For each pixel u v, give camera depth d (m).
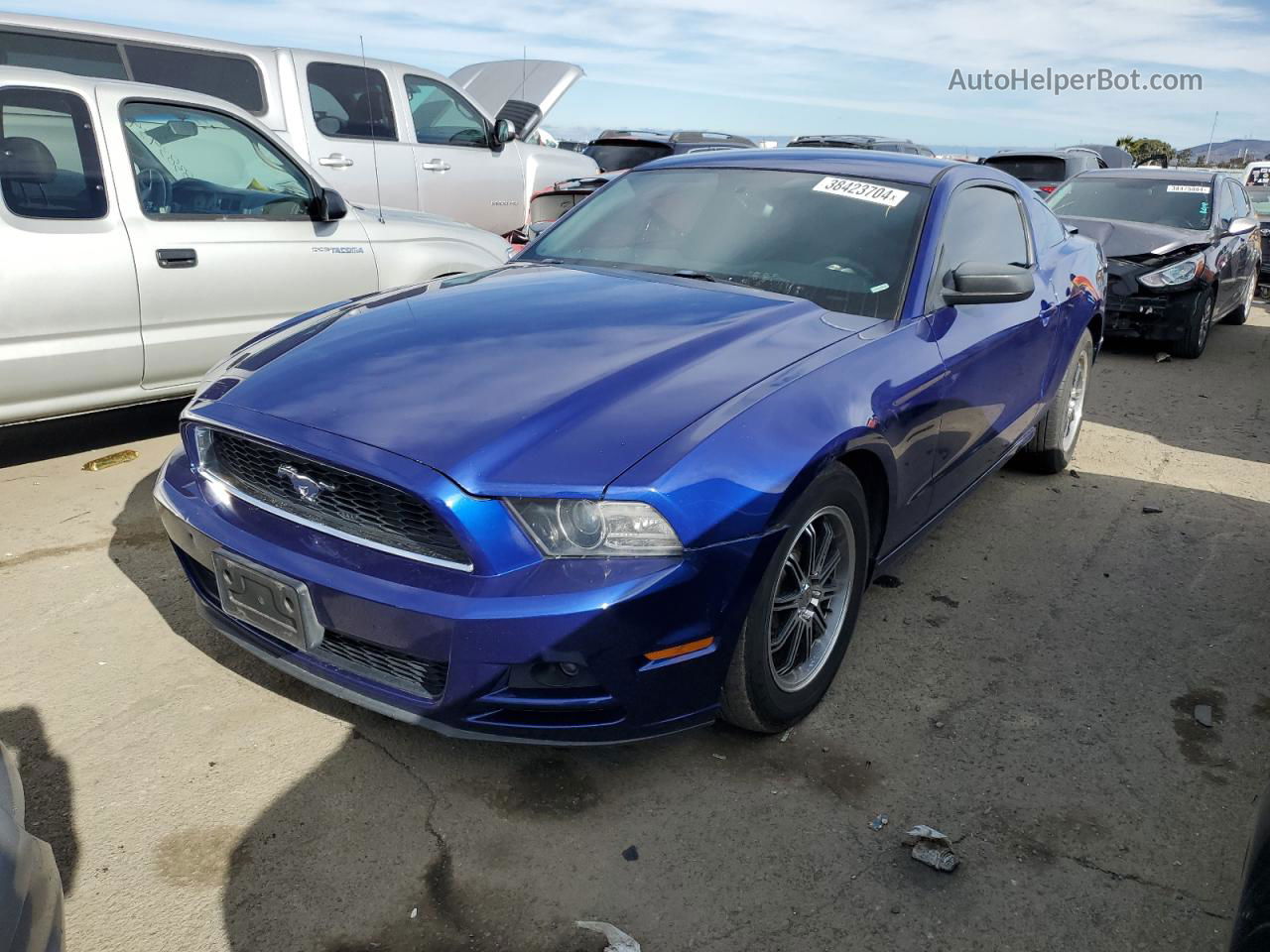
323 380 2.53
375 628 2.20
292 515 2.37
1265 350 8.97
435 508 2.10
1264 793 1.66
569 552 2.12
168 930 1.98
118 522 3.88
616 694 2.20
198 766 2.46
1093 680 3.07
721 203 3.59
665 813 2.38
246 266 4.73
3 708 2.66
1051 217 4.84
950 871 2.21
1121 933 2.08
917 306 3.11
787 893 2.14
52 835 2.21
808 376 2.55
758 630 2.38
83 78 4.29
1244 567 3.96
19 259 3.99
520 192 8.90
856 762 2.60
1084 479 5.00
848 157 3.78
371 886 2.12
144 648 2.98
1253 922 1.40
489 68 10.83
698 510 2.16
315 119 7.26
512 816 2.34
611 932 2.02
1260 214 13.78
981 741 2.72
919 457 3.00
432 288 3.33
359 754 2.54
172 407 5.50
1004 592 3.66
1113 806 2.48
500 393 2.37
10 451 4.68
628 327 2.76
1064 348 4.49
